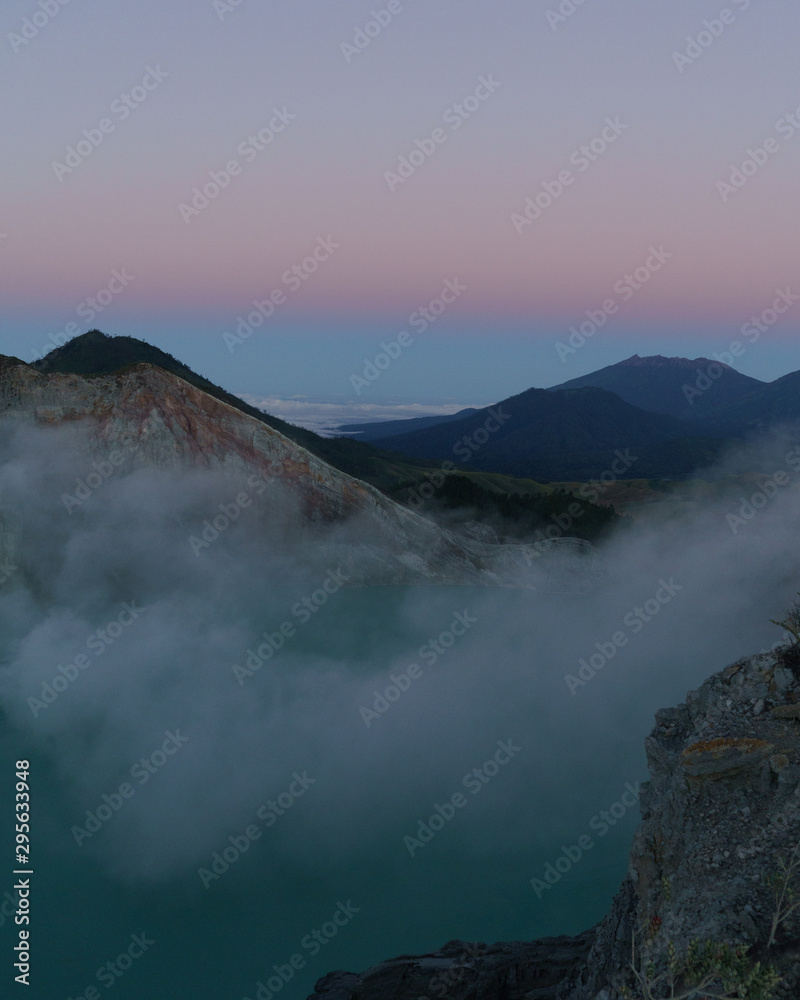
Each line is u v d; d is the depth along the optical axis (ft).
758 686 47.32
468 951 74.02
